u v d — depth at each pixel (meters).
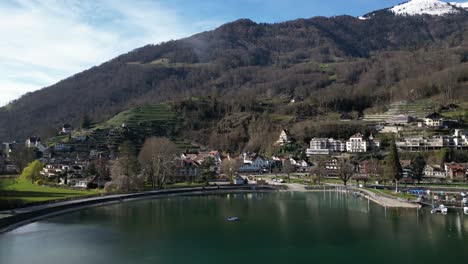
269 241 96.81
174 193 187.50
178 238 99.69
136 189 183.00
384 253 85.94
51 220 120.75
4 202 125.38
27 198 147.12
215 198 175.38
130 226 113.31
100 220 121.50
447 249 88.00
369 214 130.12
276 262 81.00
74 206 140.62
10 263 79.25
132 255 85.44
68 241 96.06
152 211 138.62
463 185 190.12
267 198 174.75
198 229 109.94
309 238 99.25
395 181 191.75
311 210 140.00
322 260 82.00
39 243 94.00
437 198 153.00
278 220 122.06
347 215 129.12
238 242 95.88
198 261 81.81
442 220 117.62
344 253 86.38
